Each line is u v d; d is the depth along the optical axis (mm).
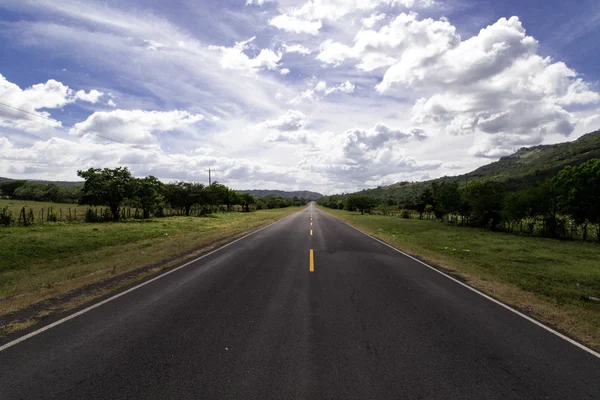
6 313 5609
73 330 4848
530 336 5039
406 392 3352
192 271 9266
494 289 8078
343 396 3246
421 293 7398
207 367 3771
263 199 111688
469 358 4199
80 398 3139
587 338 5055
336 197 144875
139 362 3869
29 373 3596
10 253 11680
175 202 45969
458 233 25531
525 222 28641
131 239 17234
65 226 21172
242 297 6703
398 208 73875
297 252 13094
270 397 3197
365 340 4660
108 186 28203
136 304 6160
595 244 19438
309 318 5512
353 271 9633
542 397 3354
